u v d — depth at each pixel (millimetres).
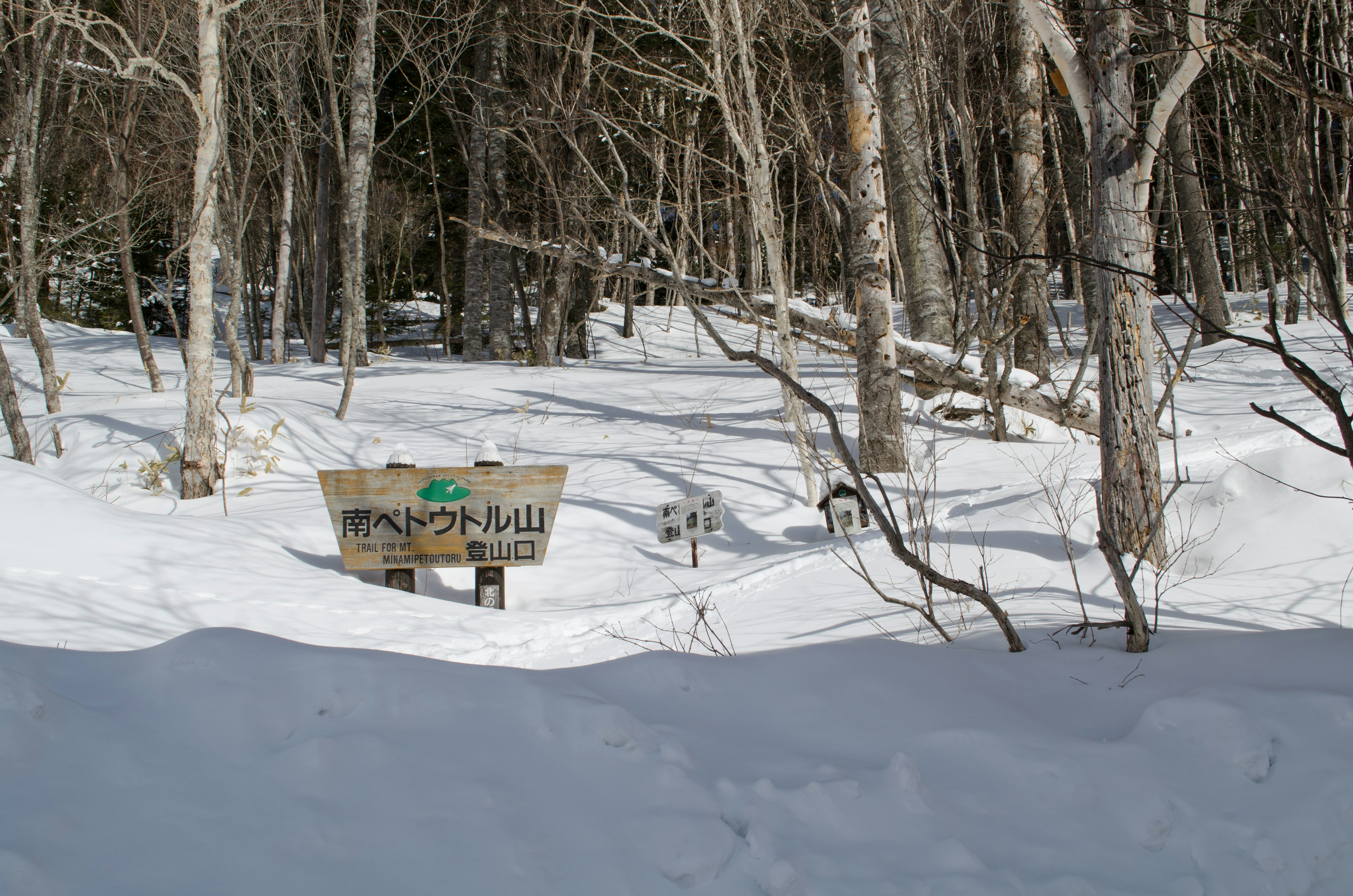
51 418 10594
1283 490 5535
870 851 2035
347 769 2053
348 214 12570
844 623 4664
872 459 8602
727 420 11094
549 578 6977
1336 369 10531
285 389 13836
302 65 18281
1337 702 2590
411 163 21062
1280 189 3402
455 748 2217
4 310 20547
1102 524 3578
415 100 19172
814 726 2693
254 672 2406
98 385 14141
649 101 14859
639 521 7922
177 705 2260
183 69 14133
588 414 11914
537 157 14898
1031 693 3172
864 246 8602
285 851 1752
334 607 5562
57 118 14102
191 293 8461
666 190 16438
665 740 2340
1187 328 15297
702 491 8492
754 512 8062
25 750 1922
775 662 3195
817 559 6367
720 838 1942
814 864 1950
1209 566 5062
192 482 8367
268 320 29234
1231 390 10516
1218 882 2051
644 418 11562
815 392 11945
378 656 2582
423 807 1952
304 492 8578
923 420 10281
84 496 6352
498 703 2455
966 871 1969
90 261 17281
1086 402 9625
